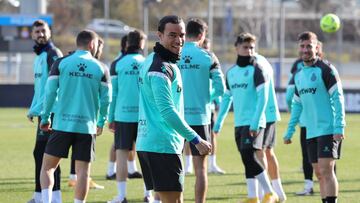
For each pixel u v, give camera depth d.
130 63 13.44
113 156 16.17
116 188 14.98
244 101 12.43
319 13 69.12
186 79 11.85
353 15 69.81
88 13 69.94
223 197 13.91
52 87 11.21
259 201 12.81
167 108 8.49
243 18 71.62
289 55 60.06
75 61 11.20
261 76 12.27
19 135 26.50
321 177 11.66
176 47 8.71
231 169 18.19
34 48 12.55
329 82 11.41
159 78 8.55
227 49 55.03
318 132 11.52
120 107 13.38
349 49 60.84
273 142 13.30
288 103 14.69
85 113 11.20
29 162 19.17
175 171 8.81
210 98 12.08
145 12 40.38
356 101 37.78
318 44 12.47
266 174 12.42
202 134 11.89
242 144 12.42
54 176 12.21
